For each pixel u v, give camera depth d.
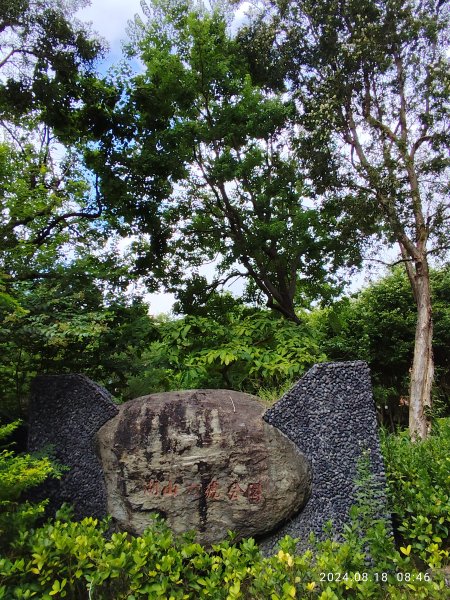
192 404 3.92
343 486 3.78
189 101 9.41
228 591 2.79
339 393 4.00
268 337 6.23
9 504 3.19
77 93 7.83
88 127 8.27
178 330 5.82
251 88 9.71
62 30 7.17
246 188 10.09
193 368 5.44
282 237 9.67
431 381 9.67
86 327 4.18
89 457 3.97
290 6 10.19
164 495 3.65
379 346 13.97
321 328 13.41
